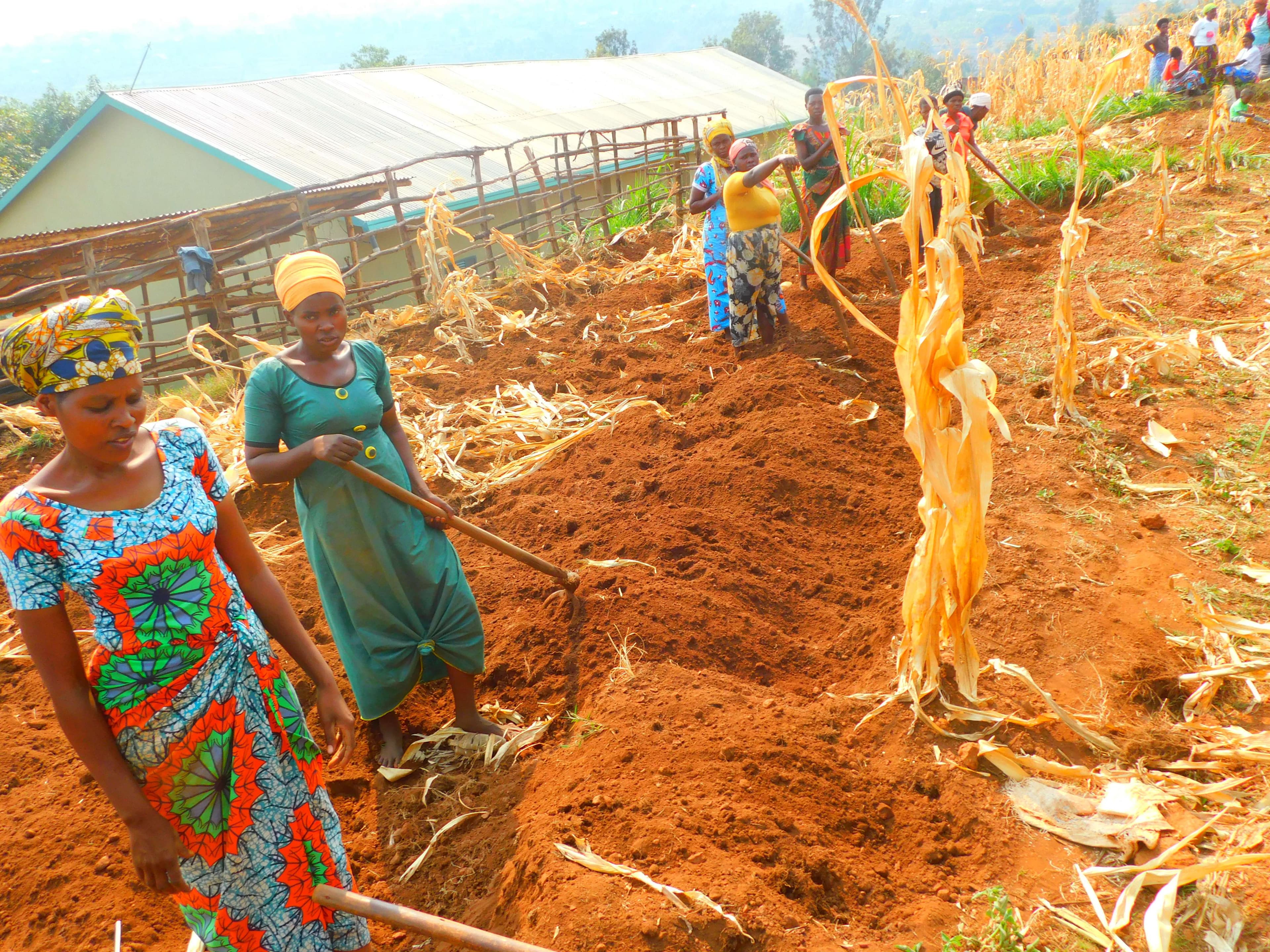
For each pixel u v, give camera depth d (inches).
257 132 671.8
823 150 323.6
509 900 114.9
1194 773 126.3
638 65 1195.3
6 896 134.8
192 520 88.7
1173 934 102.9
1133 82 639.1
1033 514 189.0
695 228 459.2
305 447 129.4
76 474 84.7
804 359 271.1
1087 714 137.1
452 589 143.6
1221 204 378.0
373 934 120.7
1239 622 146.3
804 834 118.3
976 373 127.0
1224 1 694.5
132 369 82.6
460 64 978.1
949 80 700.0
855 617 171.6
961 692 140.0
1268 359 241.8
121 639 86.0
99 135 676.1
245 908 96.6
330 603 142.8
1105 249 345.4
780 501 205.5
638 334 331.6
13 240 384.2
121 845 139.6
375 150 695.1
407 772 145.5
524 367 313.3
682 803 120.0
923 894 112.3
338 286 132.3
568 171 490.0
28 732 168.4
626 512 208.1
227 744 92.2
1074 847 116.4
